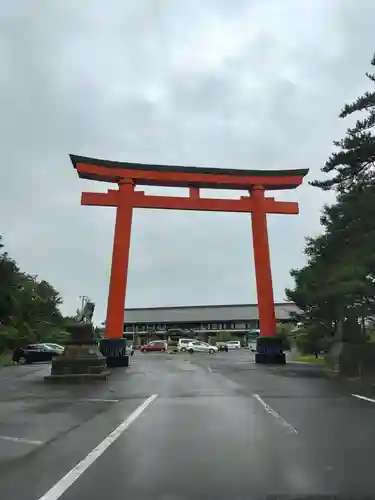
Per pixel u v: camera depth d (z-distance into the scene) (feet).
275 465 24.11
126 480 21.80
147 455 26.37
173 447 28.22
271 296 114.83
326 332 107.86
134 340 295.28
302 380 70.69
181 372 87.86
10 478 22.27
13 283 161.27
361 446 28.17
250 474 22.57
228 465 24.14
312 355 143.43
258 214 116.88
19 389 62.80
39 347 148.77
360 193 71.97
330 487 20.59
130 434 32.24
